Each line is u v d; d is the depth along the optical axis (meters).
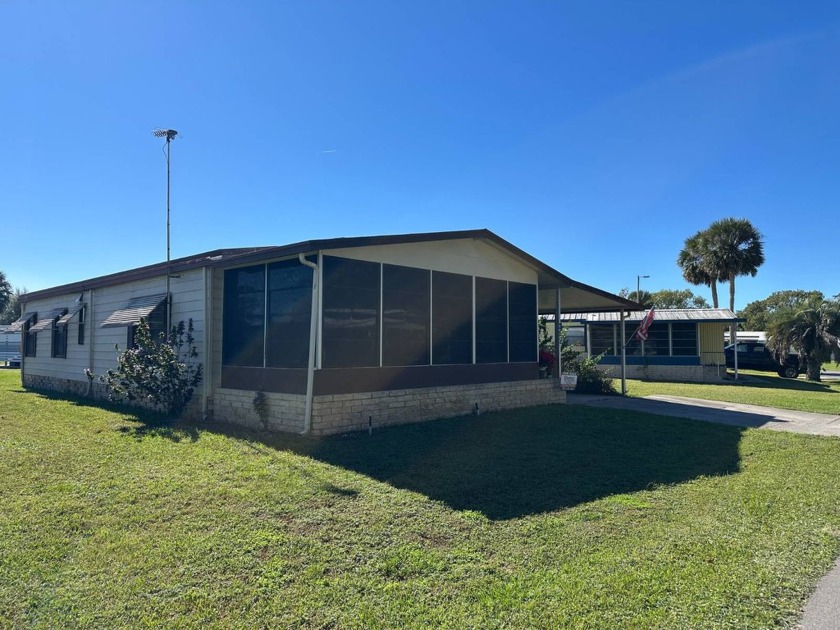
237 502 5.37
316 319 8.64
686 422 11.07
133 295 12.85
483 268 11.84
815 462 7.82
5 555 4.16
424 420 10.24
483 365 11.73
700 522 5.20
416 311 10.35
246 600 3.55
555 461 7.44
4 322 55.03
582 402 14.17
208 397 10.35
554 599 3.62
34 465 6.66
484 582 3.85
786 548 4.59
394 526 4.86
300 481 6.08
